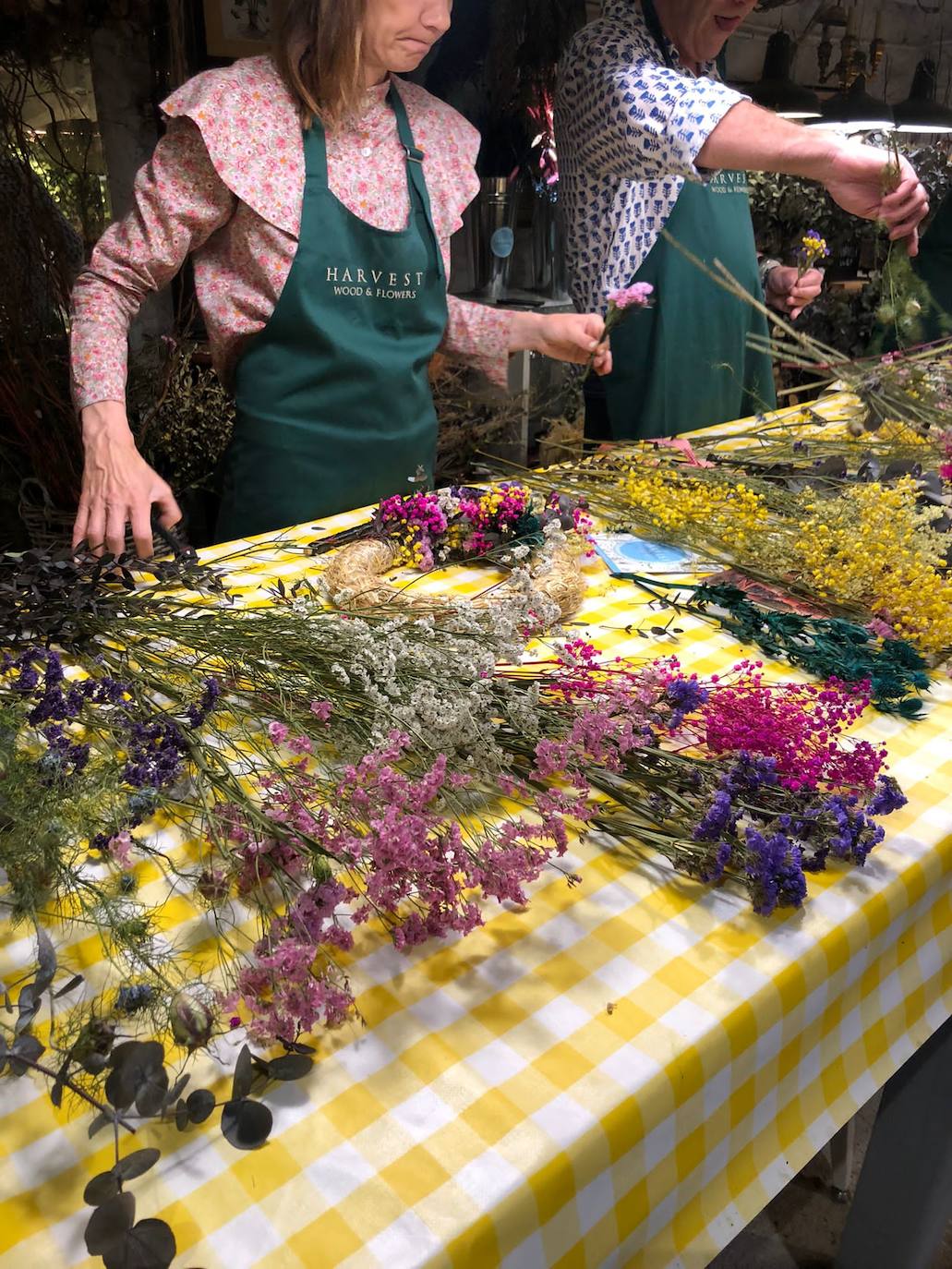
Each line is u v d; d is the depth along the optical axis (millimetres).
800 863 889
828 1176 1763
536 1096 719
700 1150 797
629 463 1858
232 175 1740
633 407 2557
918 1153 1224
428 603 1286
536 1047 760
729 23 2227
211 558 1627
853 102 2742
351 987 812
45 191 2664
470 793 1000
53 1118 702
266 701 1072
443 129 1964
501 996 808
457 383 3141
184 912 885
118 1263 575
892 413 1857
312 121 1803
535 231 3215
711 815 882
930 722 1219
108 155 3105
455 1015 789
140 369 2727
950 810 1046
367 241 1888
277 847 843
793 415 2416
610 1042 765
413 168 1902
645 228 2354
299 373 1932
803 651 1307
